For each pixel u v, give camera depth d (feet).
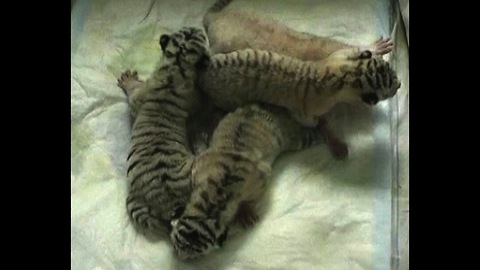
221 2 4.07
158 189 3.58
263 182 3.60
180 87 3.67
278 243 3.64
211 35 3.92
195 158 3.64
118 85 3.98
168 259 3.63
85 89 3.96
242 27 3.85
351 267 3.60
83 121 3.92
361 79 3.53
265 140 3.61
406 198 3.70
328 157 3.80
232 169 3.48
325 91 3.59
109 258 3.66
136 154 3.65
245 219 3.65
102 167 3.84
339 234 3.66
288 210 3.70
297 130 3.77
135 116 3.85
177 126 3.70
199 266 3.61
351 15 4.02
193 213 3.46
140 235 3.70
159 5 4.09
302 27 4.04
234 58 3.64
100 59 4.03
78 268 3.65
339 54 3.62
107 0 4.13
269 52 3.66
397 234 3.64
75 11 4.08
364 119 3.84
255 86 3.64
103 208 3.75
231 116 3.67
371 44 3.91
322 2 4.07
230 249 3.63
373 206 3.70
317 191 3.74
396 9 3.97
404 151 3.77
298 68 3.60
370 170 3.76
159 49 4.05
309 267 3.61
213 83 3.70
